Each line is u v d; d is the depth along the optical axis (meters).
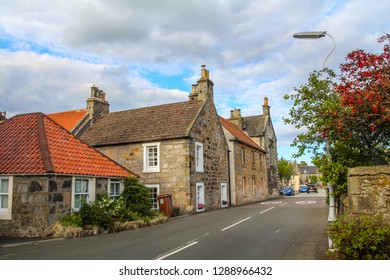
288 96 11.34
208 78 26.78
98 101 30.00
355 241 7.22
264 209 23.08
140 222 15.77
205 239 11.48
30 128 16.08
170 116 25.38
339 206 12.79
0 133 16.28
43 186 13.29
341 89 9.41
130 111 28.36
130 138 24.58
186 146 22.59
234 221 16.48
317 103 10.94
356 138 9.86
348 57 9.42
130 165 24.22
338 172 9.99
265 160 42.16
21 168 13.55
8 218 13.42
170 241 11.27
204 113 25.64
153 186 23.09
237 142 32.19
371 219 7.54
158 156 23.31
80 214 14.05
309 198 38.97
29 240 12.23
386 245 7.12
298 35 11.43
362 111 8.91
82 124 28.39
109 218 14.09
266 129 44.47
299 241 10.73
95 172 15.80
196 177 23.36
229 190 29.91
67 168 14.34
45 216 13.09
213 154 26.75
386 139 9.87
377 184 8.37
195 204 22.84
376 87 8.70
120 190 17.83
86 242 11.48
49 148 14.78
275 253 9.05
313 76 11.21
